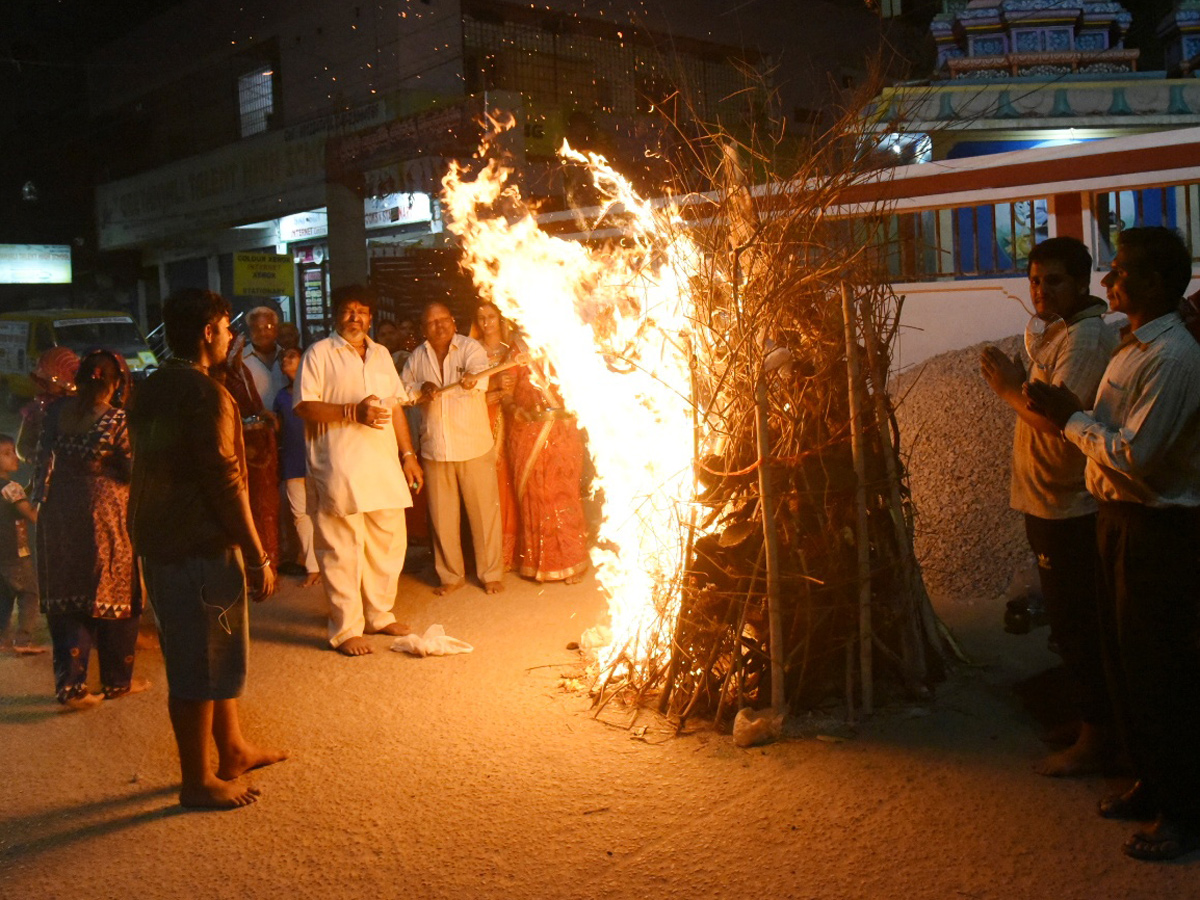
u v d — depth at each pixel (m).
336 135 16.14
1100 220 7.55
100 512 4.52
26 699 4.71
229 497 3.46
